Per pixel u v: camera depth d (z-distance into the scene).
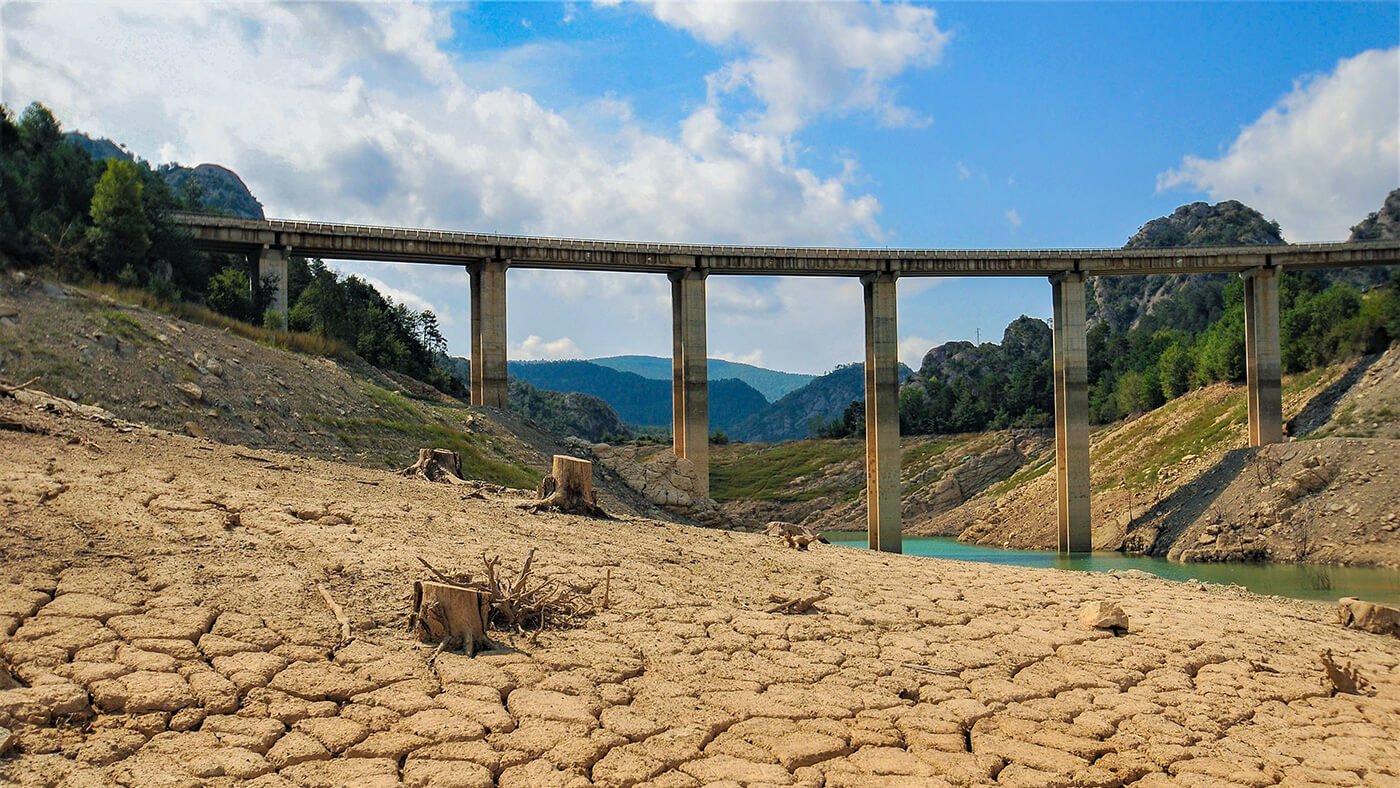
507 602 14.12
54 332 34.16
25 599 11.80
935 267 74.50
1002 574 23.27
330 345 54.97
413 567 15.65
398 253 63.09
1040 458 121.19
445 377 93.00
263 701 10.52
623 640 14.13
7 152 54.41
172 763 9.08
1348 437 73.06
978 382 182.75
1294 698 14.70
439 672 11.99
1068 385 76.00
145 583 13.10
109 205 49.69
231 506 17.55
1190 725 12.95
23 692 9.67
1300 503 66.44
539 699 11.51
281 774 9.20
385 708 10.80
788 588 18.61
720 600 17.02
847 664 14.21
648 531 23.55
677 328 71.12
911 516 120.88
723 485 136.75
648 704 11.84
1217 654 16.45
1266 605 22.97
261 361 40.91
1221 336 106.19
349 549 16.16
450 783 9.30
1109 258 75.88
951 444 138.25
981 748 11.49
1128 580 24.66
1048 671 14.80
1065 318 76.44
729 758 10.55
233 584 13.61
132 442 21.95
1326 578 53.81
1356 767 12.00
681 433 69.56
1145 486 84.50
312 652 11.89
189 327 40.69
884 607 17.86
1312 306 96.19
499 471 42.06
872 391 75.00
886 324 74.06
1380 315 86.62
